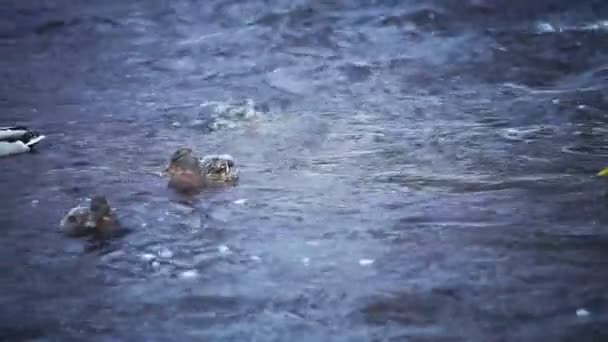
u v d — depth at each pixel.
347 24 71.56
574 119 51.03
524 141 47.56
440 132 49.44
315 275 33.38
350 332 29.59
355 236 36.47
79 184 42.78
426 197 40.28
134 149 47.88
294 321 30.36
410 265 33.88
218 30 72.06
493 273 33.09
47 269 34.38
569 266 33.44
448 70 61.31
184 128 51.41
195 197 40.88
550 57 63.53
